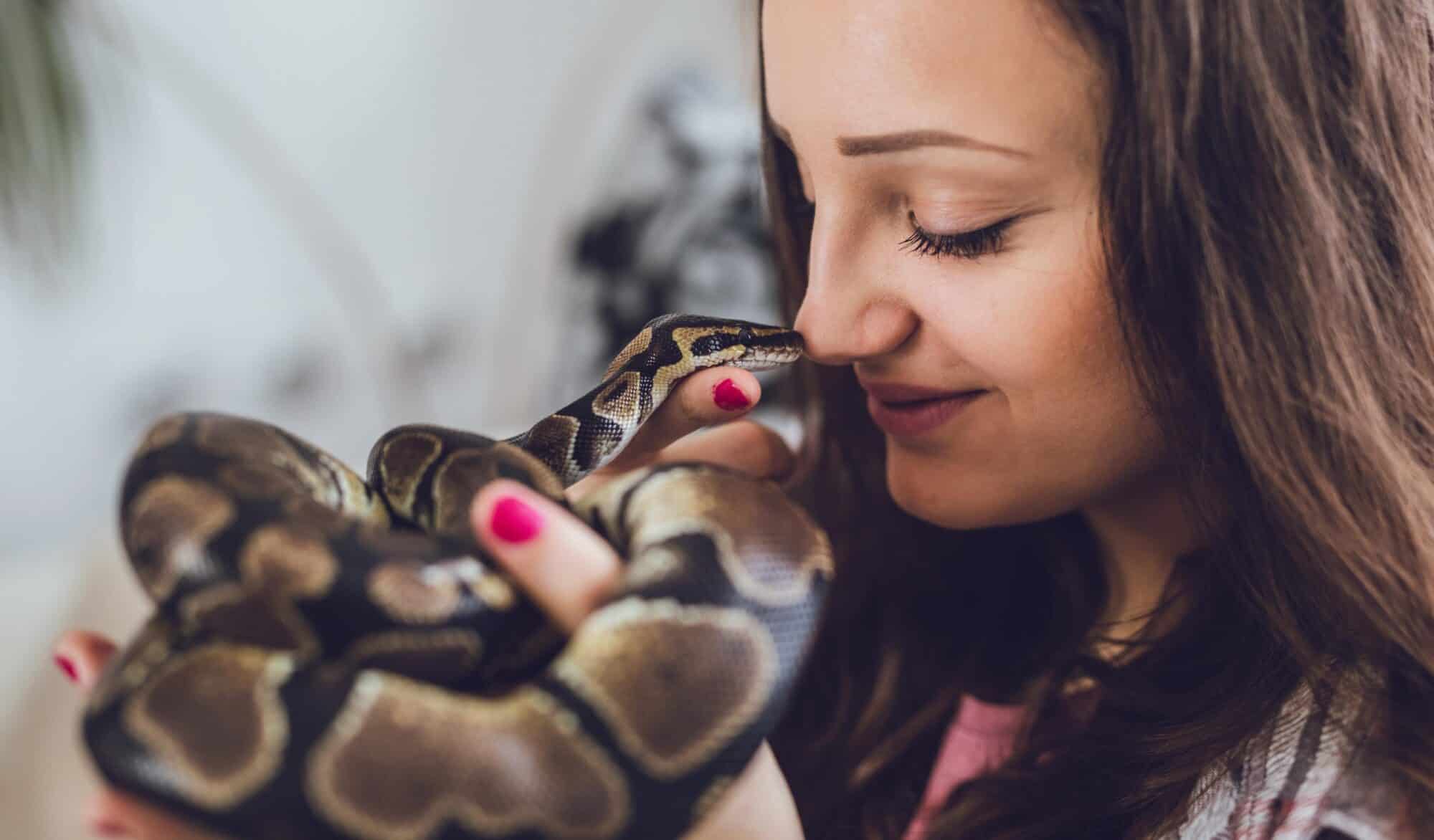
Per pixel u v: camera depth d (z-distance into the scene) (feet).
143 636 1.28
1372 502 1.46
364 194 4.53
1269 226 1.44
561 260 4.59
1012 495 1.62
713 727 1.24
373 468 1.54
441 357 4.84
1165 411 1.51
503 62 4.63
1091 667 1.70
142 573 1.29
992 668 1.88
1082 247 1.48
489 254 4.80
